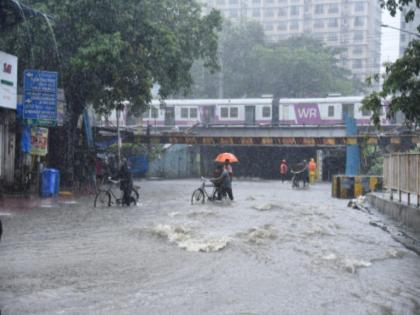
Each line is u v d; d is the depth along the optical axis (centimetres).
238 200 2161
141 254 958
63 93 2436
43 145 2159
